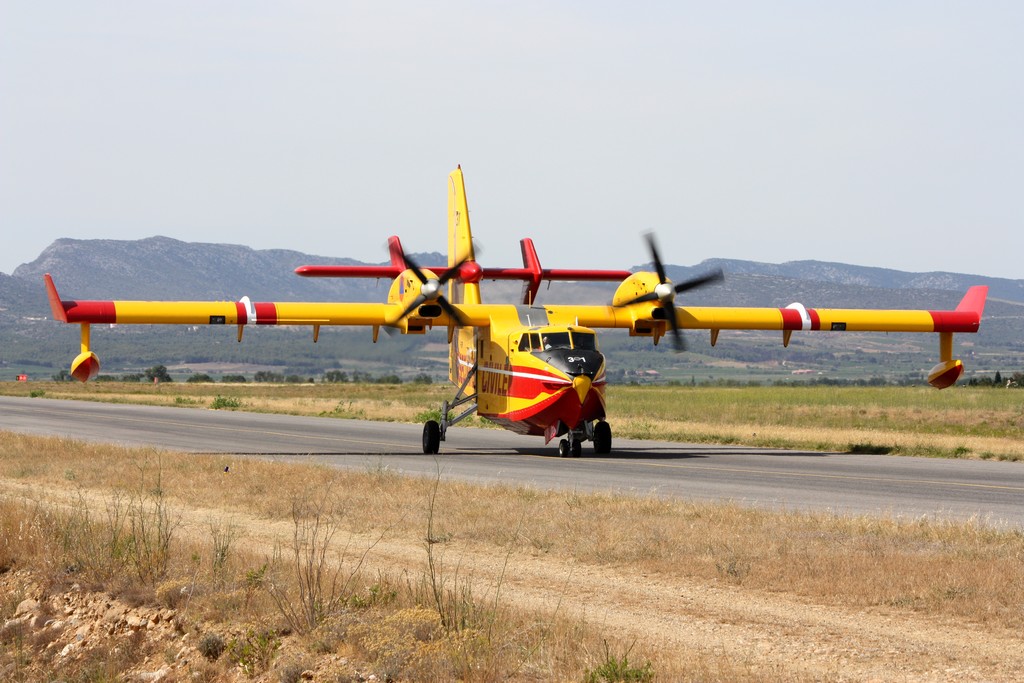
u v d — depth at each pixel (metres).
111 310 62.16
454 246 75.06
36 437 72.88
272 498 42.53
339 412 113.38
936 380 72.69
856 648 21.08
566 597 25.73
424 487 44.72
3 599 29.14
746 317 67.88
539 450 68.81
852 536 32.66
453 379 74.38
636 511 38.00
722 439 77.12
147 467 53.59
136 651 24.64
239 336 65.88
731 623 23.20
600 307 67.56
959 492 45.50
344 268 69.06
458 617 22.67
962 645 21.27
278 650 22.28
